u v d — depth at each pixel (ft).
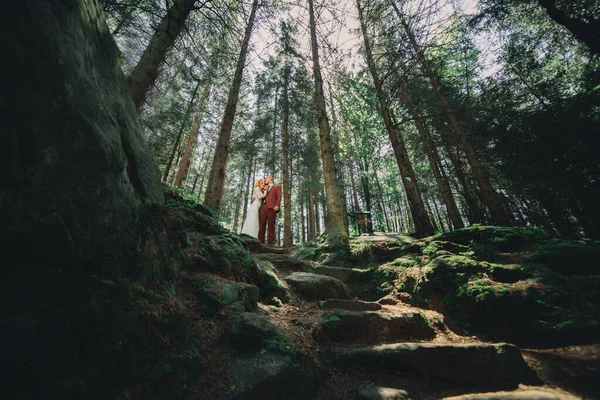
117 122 5.72
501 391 6.51
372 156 44.98
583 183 24.07
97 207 4.52
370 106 28.12
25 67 3.46
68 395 3.73
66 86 3.95
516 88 28.22
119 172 5.32
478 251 13.05
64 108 3.93
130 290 5.09
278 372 6.11
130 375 4.53
